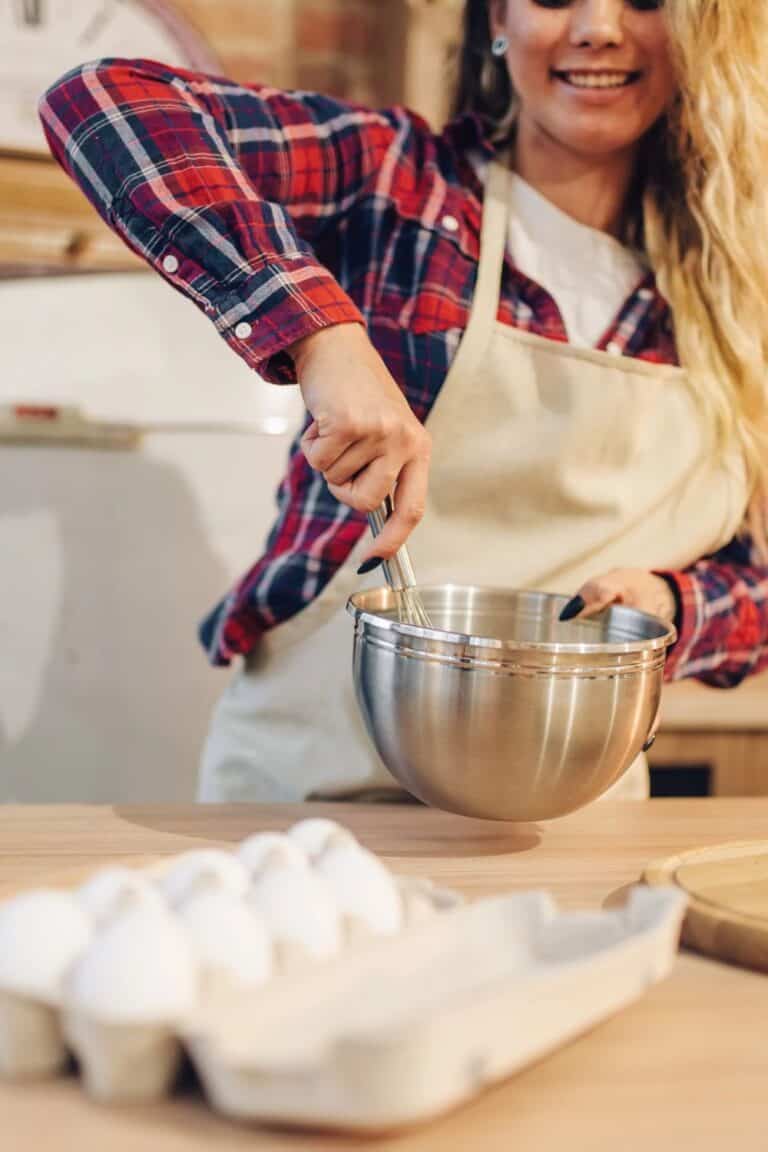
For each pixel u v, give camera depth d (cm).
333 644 119
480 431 118
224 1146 55
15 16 186
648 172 124
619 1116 59
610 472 121
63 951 59
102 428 179
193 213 97
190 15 195
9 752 182
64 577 180
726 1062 65
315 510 120
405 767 89
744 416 124
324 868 69
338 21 203
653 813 107
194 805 104
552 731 84
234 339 94
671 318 124
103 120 102
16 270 188
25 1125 56
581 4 109
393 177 120
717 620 116
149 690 184
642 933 63
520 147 124
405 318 118
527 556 120
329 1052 52
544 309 121
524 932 67
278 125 114
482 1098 60
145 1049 56
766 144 117
